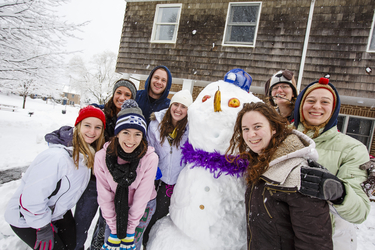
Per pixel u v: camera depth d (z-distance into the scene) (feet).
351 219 3.53
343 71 15.87
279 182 3.43
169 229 5.49
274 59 17.47
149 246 5.47
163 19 21.44
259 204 3.77
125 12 22.31
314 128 4.90
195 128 5.37
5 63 20.43
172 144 6.29
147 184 5.12
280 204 3.52
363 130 18.89
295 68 16.93
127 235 4.95
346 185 3.34
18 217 4.85
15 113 38.68
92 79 78.48
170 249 5.03
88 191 6.08
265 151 3.83
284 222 3.50
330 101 4.71
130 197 5.21
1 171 12.19
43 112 50.01
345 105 18.98
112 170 4.64
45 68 22.89
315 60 16.44
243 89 5.98
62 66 24.13
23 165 13.47
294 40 17.03
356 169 4.02
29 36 20.53
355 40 15.72
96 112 5.29
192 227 4.92
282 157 3.58
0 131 21.52
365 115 18.38
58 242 5.37
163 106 8.94
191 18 20.04
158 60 20.74
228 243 4.84
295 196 3.29
